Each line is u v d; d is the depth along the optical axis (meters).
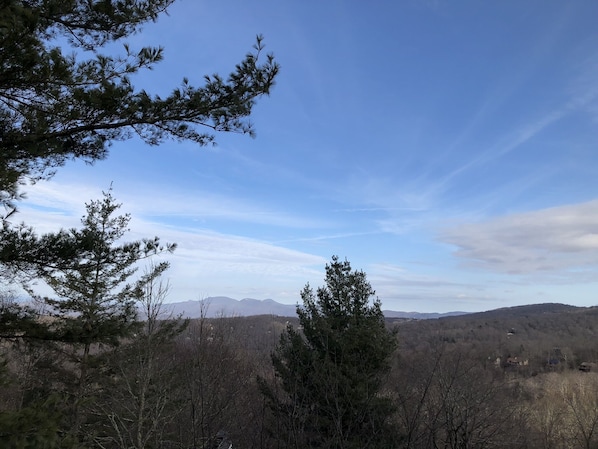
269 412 8.09
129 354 10.69
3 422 3.53
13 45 4.23
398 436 7.27
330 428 6.98
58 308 11.05
